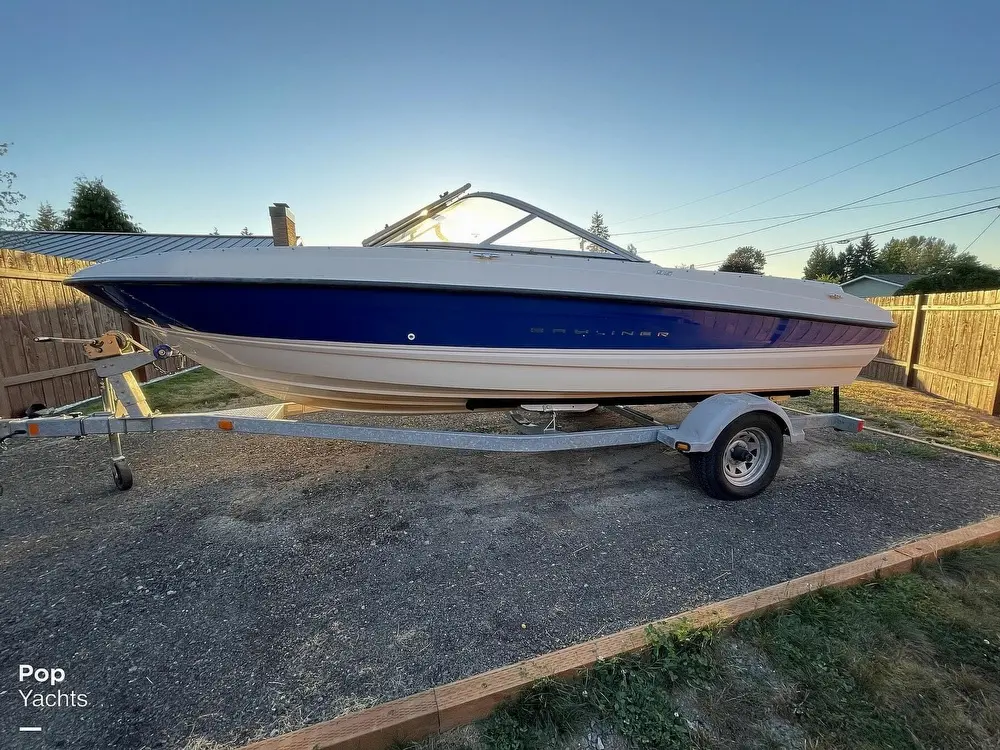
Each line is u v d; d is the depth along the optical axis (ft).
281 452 13.19
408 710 4.66
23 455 12.94
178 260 8.05
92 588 7.04
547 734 4.65
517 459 12.63
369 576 7.34
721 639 5.89
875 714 4.87
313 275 7.87
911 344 22.72
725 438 9.45
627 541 8.38
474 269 8.34
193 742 4.63
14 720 4.85
